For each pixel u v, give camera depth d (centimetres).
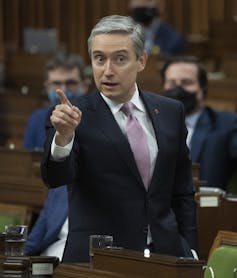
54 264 957
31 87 3105
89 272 898
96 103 1040
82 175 1023
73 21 3794
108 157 1019
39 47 3284
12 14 3847
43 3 3819
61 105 952
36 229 1303
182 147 1073
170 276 862
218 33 3306
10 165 1586
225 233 1049
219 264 1020
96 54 1019
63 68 1916
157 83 2258
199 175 1495
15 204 1475
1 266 960
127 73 1017
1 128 2483
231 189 1606
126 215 1020
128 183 1022
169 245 1034
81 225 1024
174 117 1066
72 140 976
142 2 3059
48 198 1305
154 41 3045
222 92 2488
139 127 1042
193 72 1628
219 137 1602
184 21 3662
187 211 1085
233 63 2730
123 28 1011
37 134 1781
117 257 905
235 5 3600
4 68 3153
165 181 1043
